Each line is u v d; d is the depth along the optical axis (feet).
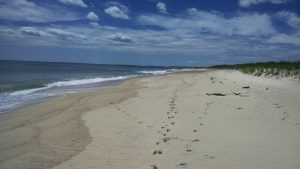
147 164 20.35
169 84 84.07
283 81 73.92
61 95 63.62
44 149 24.72
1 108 47.21
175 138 25.95
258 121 31.94
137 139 26.43
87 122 34.22
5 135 29.63
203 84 78.28
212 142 24.45
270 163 19.48
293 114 35.47
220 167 19.04
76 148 24.72
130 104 46.21
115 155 22.61
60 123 34.27
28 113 41.73
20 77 126.21
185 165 19.62
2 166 21.06
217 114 36.09
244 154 21.35
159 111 39.17
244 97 50.11
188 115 35.88
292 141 24.32
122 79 123.75
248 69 126.72
